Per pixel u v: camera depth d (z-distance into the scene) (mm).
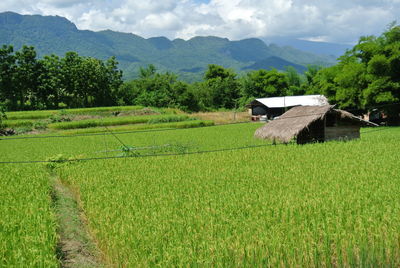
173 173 14500
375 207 8750
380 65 36688
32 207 10055
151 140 29359
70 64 74875
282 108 53531
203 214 8766
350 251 7031
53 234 8289
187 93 74750
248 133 32906
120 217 8945
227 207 9227
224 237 7543
